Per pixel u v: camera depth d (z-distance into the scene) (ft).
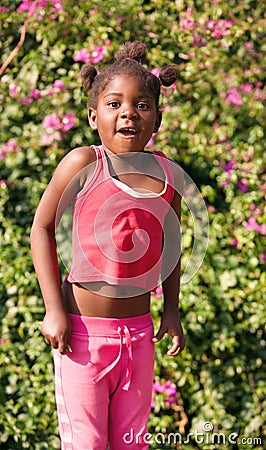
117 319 7.56
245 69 13.91
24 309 12.54
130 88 7.36
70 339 7.53
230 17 14.32
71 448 7.59
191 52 13.76
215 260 12.96
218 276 12.84
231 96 13.61
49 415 12.36
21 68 13.69
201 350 12.64
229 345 12.57
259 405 12.72
